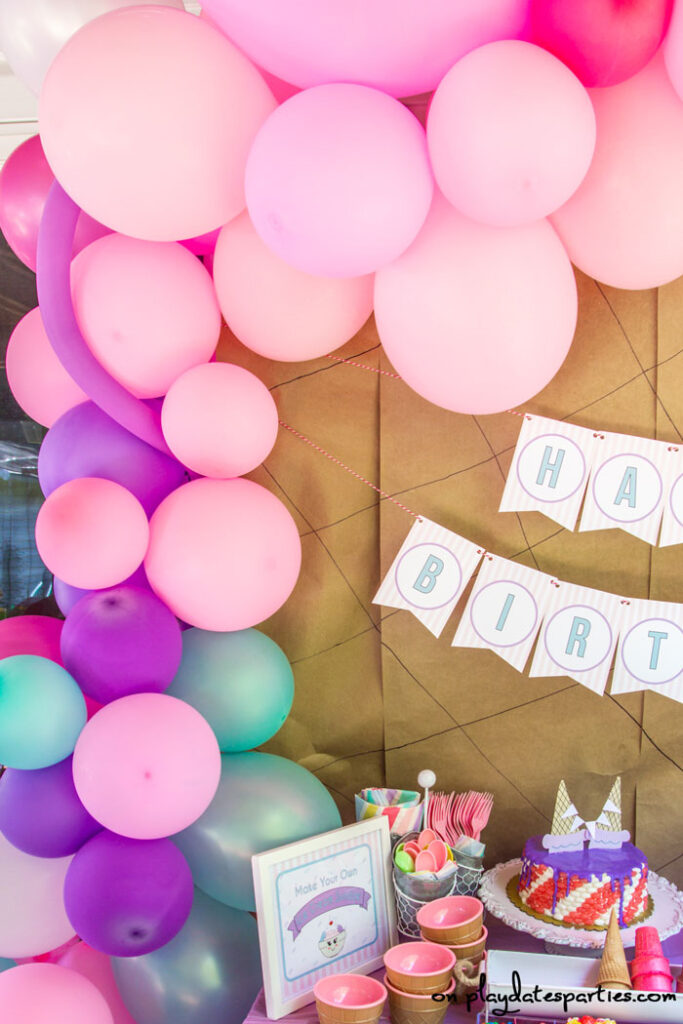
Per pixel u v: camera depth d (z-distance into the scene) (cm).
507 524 165
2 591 192
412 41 116
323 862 144
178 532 145
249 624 152
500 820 169
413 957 135
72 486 140
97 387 144
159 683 143
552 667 161
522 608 162
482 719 168
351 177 112
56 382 159
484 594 164
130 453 151
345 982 135
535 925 141
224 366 145
